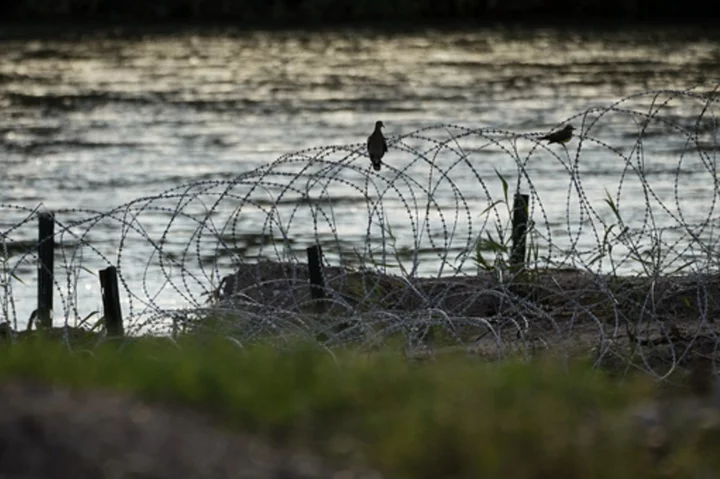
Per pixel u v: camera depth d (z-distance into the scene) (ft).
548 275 104.27
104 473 49.75
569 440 54.90
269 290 104.17
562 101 338.54
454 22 575.38
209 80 393.09
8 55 449.89
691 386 80.43
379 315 86.58
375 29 547.90
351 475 51.93
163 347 78.43
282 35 523.29
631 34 520.42
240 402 59.00
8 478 49.01
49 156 253.24
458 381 63.57
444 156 238.07
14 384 61.00
